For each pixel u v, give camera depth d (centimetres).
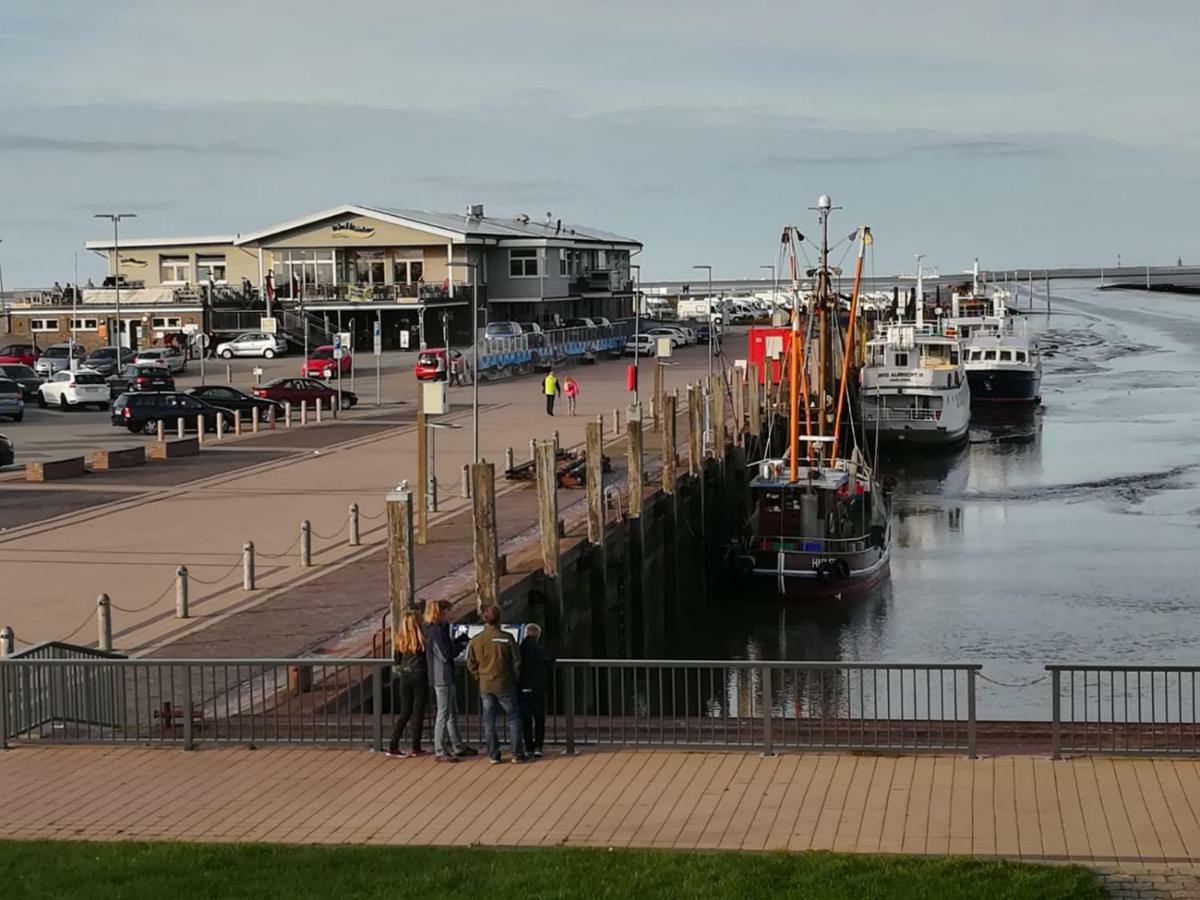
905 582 6138
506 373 12050
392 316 14750
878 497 6656
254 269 15838
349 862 1952
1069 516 7500
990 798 2189
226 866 1945
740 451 7862
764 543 5969
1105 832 2036
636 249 18225
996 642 5156
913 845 1998
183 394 8638
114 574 4331
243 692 3023
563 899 1797
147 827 2141
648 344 14762
